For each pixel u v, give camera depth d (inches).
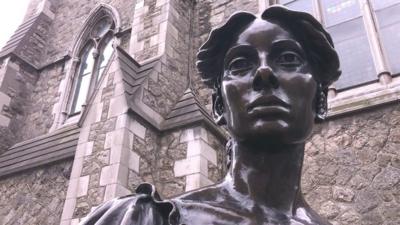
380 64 215.9
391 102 192.2
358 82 220.5
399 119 186.9
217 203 45.3
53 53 426.9
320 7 262.2
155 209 43.6
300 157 49.4
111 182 170.1
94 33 419.2
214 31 53.2
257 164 47.4
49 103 383.2
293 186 48.4
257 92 45.5
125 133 183.2
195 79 274.4
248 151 47.9
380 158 182.1
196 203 44.1
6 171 287.4
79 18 438.3
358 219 172.9
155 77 226.5
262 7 283.3
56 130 345.4
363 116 196.7
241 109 46.1
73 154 255.4
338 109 202.5
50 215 246.2
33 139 336.8
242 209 44.4
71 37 426.0
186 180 181.5
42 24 445.4
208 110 250.4
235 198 46.9
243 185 47.4
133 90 205.9
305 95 47.3
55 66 411.2
